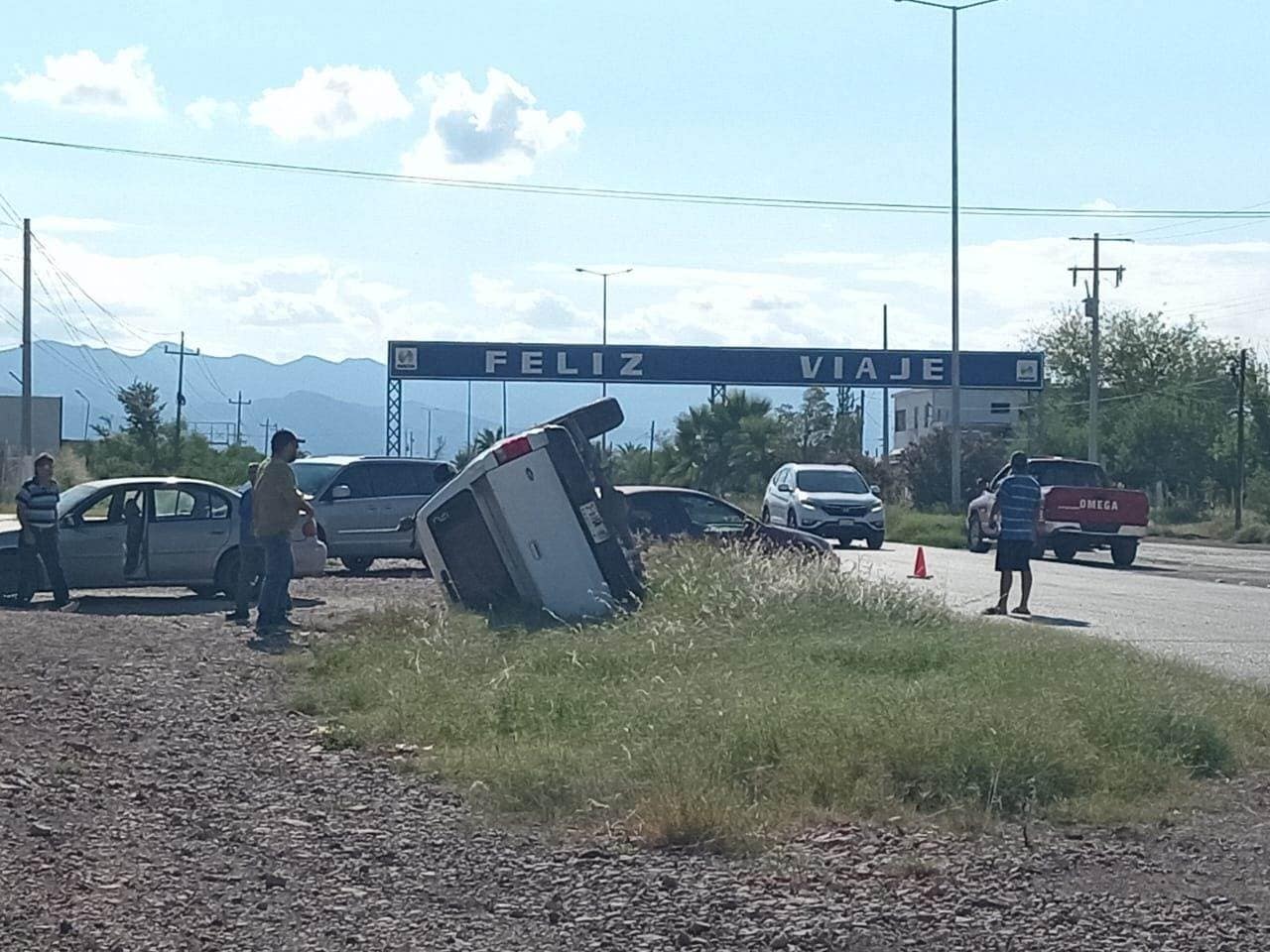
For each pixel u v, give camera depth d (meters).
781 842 8.35
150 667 13.77
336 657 13.84
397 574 25.92
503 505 16.97
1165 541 53.06
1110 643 15.01
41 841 8.16
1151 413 74.94
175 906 7.14
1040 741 9.66
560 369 61.94
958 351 48.94
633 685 12.16
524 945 6.69
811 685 11.88
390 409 61.75
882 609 16.47
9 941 6.57
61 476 52.47
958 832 8.62
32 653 14.41
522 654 13.70
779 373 62.88
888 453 70.50
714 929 6.91
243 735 11.08
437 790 9.49
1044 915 7.16
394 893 7.41
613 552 17.03
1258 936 6.91
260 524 16.34
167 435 66.81
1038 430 78.69
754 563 17.98
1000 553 20.36
